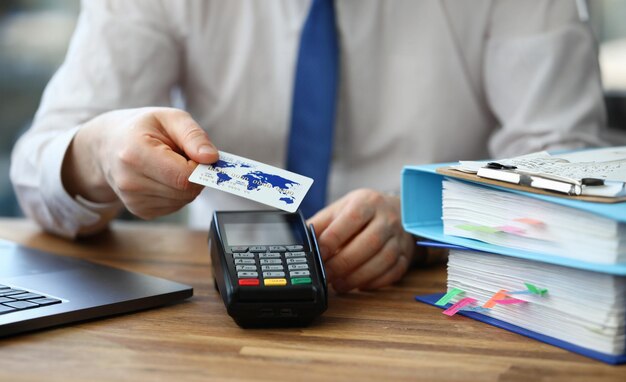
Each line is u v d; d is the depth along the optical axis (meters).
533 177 0.68
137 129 0.84
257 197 0.73
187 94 1.51
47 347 0.66
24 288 0.79
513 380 0.59
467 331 0.73
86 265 0.93
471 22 1.44
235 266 0.74
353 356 0.65
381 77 1.43
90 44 1.37
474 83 1.47
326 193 1.27
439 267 1.05
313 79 1.28
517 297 0.72
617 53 2.37
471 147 1.49
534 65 1.39
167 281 0.86
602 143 1.35
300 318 0.73
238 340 0.69
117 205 1.15
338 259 0.86
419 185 0.86
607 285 0.63
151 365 0.61
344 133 1.43
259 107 1.45
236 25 1.45
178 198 0.85
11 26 2.47
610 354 0.64
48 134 1.25
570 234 0.65
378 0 1.41
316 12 1.31
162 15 1.42
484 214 0.74
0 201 2.50
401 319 0.77
